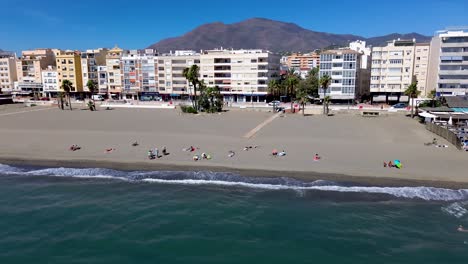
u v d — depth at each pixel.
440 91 104.69
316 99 130.75
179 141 54.84
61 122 78.62
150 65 146.50
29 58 169.00
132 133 62.41
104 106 120.94
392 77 121.75
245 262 22.66
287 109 109.12
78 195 33.50
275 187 34.94
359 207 30.38
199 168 40.91
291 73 168.12
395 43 123.38
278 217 28.58
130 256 23.38
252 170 39.75
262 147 50.41
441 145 51.00
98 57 170.38
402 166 40.38
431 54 114.56
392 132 63.78
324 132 64.00
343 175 37.78
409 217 28.52
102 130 66.06
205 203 31.38
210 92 105.50
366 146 50.91
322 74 126.56
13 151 48.97
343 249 24.02
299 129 67.88
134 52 158.88
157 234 26.08
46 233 26.36
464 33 99.88
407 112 96.44
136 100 148.25
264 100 137.00
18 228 27.12
